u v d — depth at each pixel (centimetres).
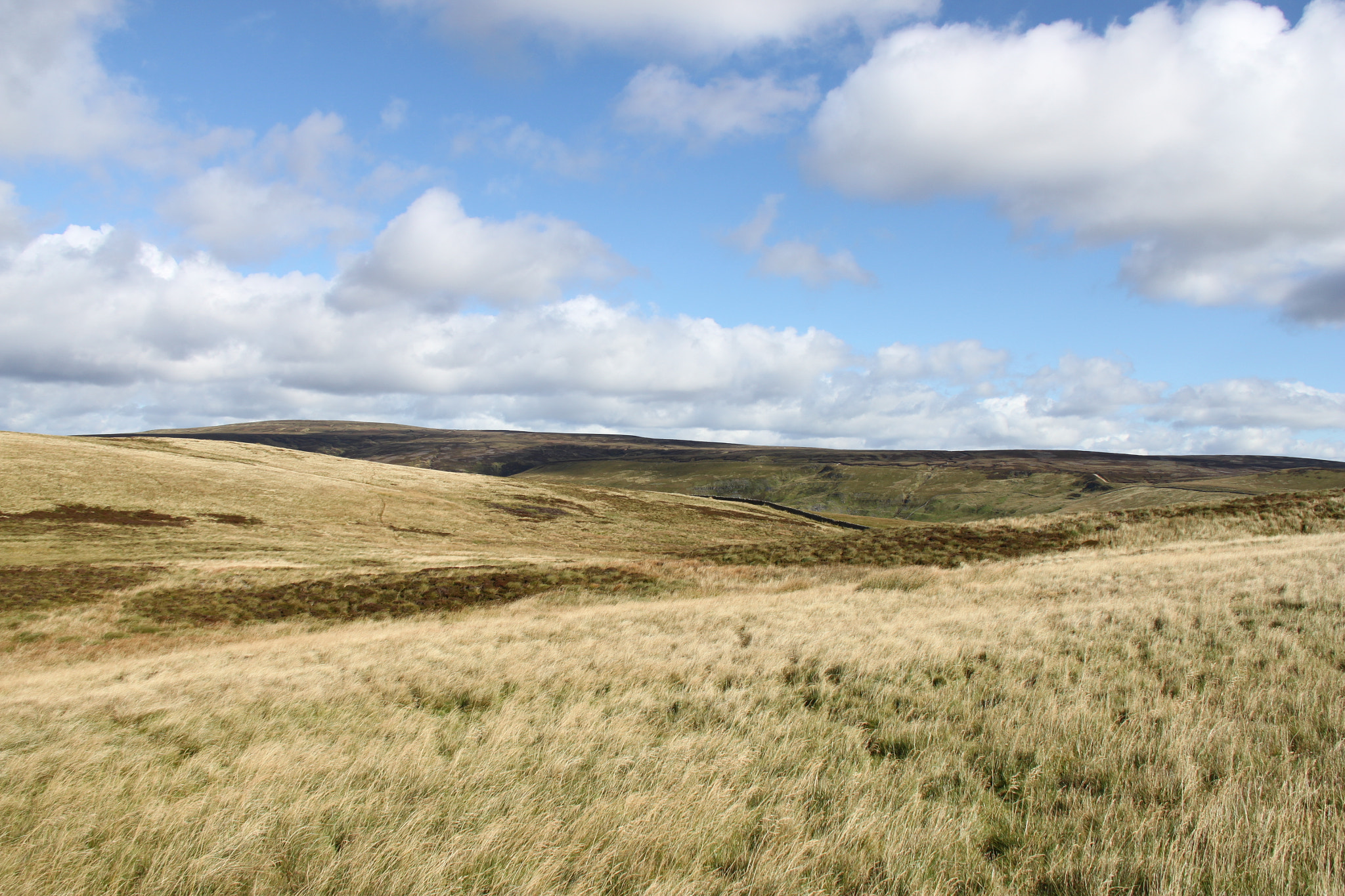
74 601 3162
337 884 487
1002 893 449
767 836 533
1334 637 1036
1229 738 671
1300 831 489
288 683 1298
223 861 514
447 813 601
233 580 3591
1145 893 446
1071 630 1257
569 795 644
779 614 1802
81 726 1041
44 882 499
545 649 1484
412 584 3575
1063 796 594
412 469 10519
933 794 630
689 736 802
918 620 1532
